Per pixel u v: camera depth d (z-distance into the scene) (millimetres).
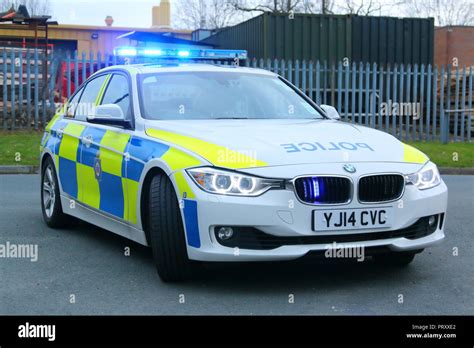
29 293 4453
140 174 4730
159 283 4648
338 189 4211
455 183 10945
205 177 4180
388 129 16391
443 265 5250
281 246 4141
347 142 4617
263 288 4527
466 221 7254
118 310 4082
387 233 4367
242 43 18750
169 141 4668
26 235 6316
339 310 4086
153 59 8406
